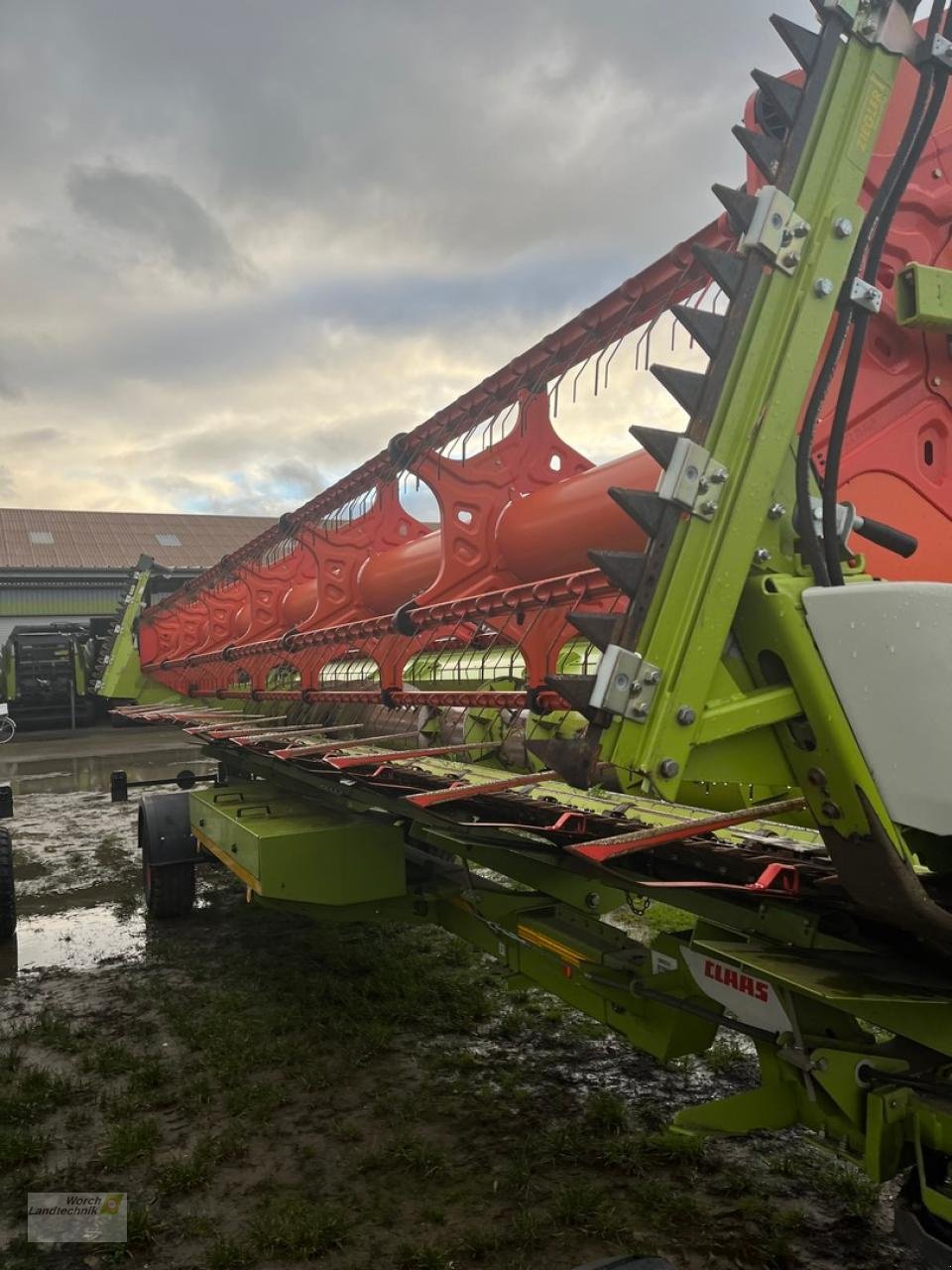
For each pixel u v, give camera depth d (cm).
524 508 345
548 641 293
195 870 697
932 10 180
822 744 174
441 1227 279
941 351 216
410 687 450
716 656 176
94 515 4212
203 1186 307
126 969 530
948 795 155
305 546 542
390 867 396
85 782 1348
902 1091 190
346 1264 264
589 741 177
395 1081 377
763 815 235
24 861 834
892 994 180
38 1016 463
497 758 386
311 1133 338
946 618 154
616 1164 308
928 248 210
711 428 176
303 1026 433
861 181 182
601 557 172
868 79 180
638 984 271
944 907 191
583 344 314
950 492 218
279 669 691
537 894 357
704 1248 263
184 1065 399
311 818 430
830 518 180
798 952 215
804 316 178
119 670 1088
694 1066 382
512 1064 391
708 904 249
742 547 178
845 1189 288
